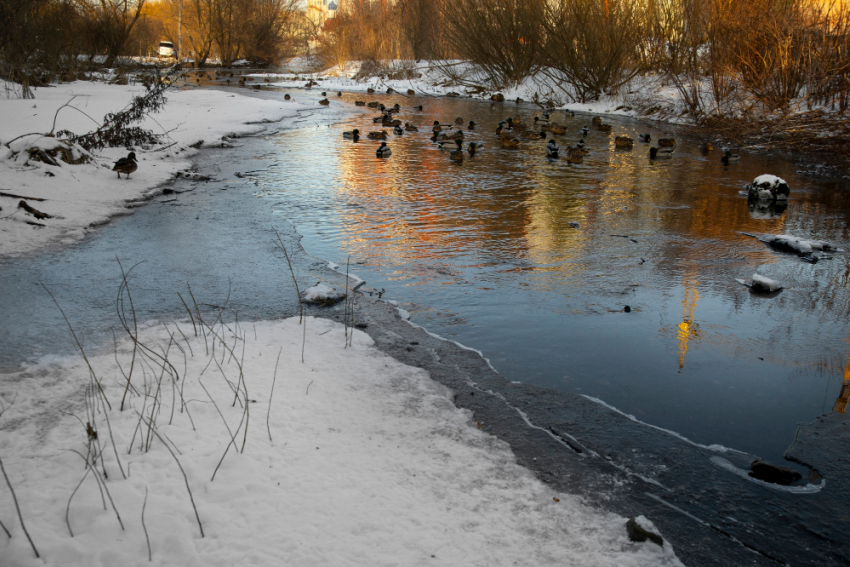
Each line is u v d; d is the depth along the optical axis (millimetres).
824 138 17875
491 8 35688
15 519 2688
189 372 4320
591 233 9031
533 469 3576
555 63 33156
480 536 2863
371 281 6883
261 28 58125
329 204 10375
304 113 24953
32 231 7922
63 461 3166
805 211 10758
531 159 15734
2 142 12586
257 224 8984
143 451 3273
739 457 3840
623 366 5051
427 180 12688
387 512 2963
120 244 7758
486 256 7848
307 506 2945
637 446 3908
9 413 3688
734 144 19094
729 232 9258
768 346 5477
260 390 4094
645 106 27203
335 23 53312
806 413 4406
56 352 4660
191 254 7461
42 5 30234
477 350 5254
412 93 38406
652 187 12562
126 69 40188
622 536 2979
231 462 3213
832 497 3471
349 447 3527
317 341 5125
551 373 4898
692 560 2924
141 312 5609
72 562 2482
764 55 21688
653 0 28891
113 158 12805
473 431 3873
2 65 27016
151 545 2607
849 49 19172
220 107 24438
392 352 5098
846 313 6219
